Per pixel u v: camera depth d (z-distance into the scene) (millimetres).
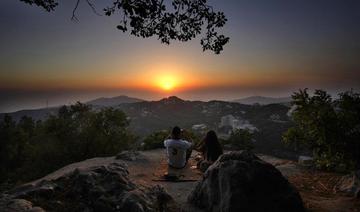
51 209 4949
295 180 9289
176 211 6109
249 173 5832
